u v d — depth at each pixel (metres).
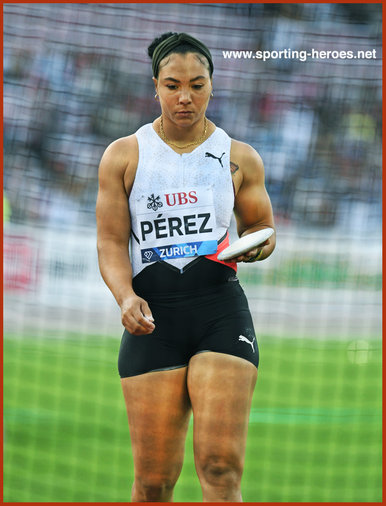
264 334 38.16
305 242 49.78
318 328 40.09
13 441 23.14
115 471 21.12
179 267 13.83
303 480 20.80
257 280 47.19
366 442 23.77
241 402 13.38
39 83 45.06
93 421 25.08
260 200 14.35
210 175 13.90
